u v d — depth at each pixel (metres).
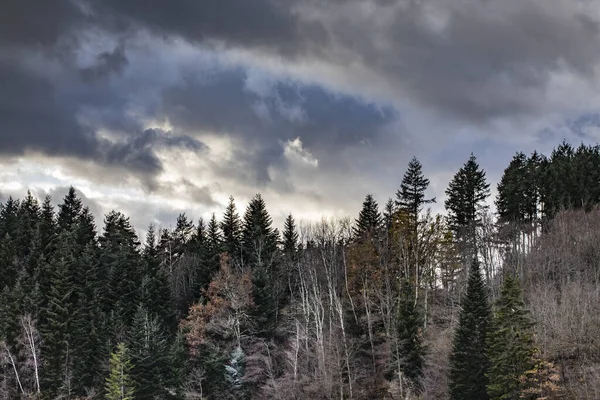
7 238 85.62
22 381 64.94
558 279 71.19
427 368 60.84
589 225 79.12
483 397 52.75
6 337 65.56
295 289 88.44
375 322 72.00
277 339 75.31
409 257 78.00
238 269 85.38
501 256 83.62
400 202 89.44
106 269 88.88
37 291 71.56
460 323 56.50
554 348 54.59
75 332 68.38
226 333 71.00
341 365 64.38
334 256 80.62
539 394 47.56
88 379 67.69
